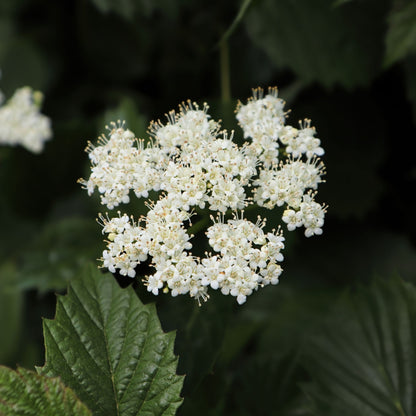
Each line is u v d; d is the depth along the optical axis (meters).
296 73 0.77
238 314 0.78
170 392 0.62
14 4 0.93
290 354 0.70
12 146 0.89
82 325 0.63
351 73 0.77
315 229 0.65
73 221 0.78
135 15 0.90
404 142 0.80
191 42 0.90
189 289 0.64
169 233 0.64
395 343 0.67
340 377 0.67
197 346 0.67
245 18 0.77
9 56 0.94
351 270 0.78
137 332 0.63
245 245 0.64
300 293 0.76
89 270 0.64
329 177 0.79
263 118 0.67
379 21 0.77
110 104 0.95
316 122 0.80
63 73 0.96
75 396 0.61
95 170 0.66
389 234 0.79
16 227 0.91
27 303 0.87
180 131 0.66
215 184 0.65
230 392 0.70
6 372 0.61
